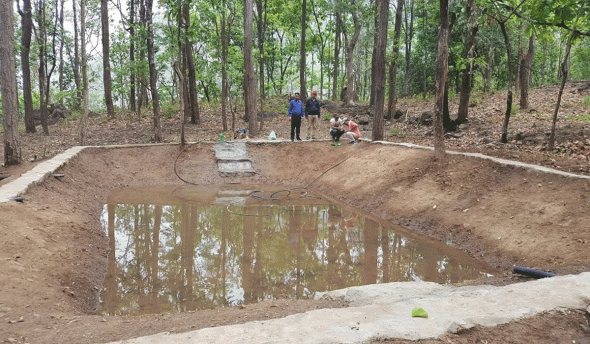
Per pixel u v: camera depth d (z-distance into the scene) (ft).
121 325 13.53
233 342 9.73
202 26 59.36
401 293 15.23
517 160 31.63
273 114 78.07
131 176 44.62
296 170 47.47
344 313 11.37
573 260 18.79
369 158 42.19
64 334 12.65
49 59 80.12
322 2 69.36
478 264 22.25
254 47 78.64
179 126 67.31
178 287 19.40
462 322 10.39
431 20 82.02
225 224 30.50
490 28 57.93
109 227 29.19
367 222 30.94
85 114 47.73
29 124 64.13
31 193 27.50
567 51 31.22
